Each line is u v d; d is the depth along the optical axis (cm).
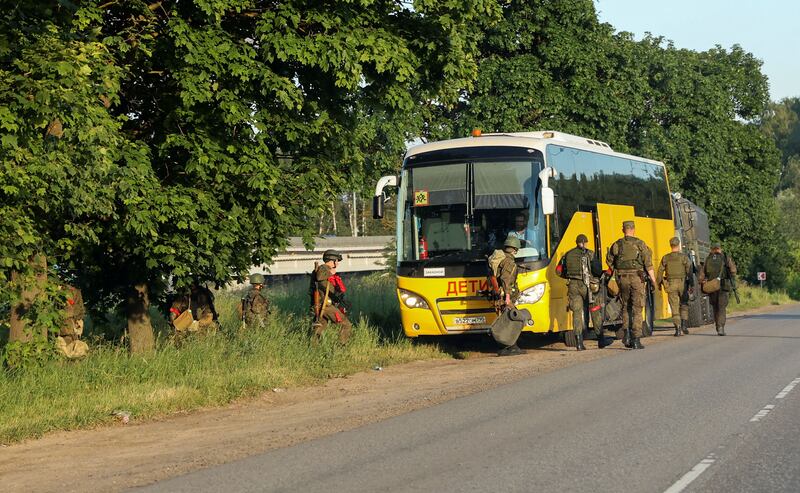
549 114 3781
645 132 4862
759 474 812
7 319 1611
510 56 3856
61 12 1520
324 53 1686
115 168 1502
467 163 2066
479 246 2042
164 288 2016
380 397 1455
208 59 1627
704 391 1343
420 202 2084
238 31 1822
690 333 2634
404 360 1989
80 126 1409
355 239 8581
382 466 890
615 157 2500
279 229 1875
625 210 2534
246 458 969
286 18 1725
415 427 1121
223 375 1568
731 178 5388
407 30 1902
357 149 1994
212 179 1734
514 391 1409
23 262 1430
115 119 1590
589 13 3834
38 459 1034
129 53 1692
